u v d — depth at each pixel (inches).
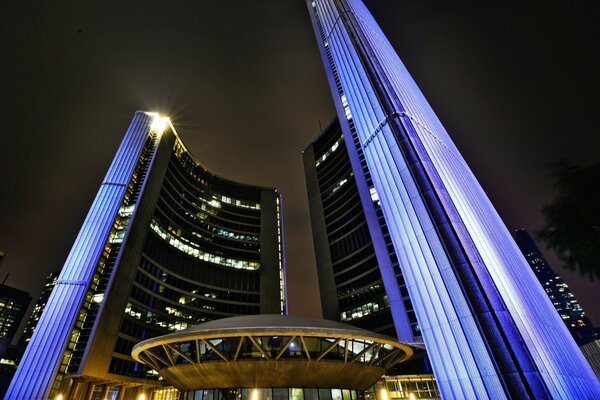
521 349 791.7
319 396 1127.6
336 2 2405.3
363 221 2994.6
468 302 882.8
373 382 1363.2
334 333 1091.9
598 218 417.1
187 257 3363.7
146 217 2834.6
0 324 7091.5
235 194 4534.9
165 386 2474.2
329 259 3161.9
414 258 1065.5
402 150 1264.8
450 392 836.6
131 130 3228.3
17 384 1761.8
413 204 1133.7
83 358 1942.7
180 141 3828.7
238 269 3750.0
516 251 1407.5
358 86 1744.6
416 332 1477.6
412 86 2058.3
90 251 2333.9
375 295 2598.4
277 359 1082.7
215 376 1105.4
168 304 2886.3
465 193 1282.0
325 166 3796.8
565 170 458.0
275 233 4416.8
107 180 2753.4
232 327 1112.2
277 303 3742.6
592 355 2298.2
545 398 722.2
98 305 2166.6
